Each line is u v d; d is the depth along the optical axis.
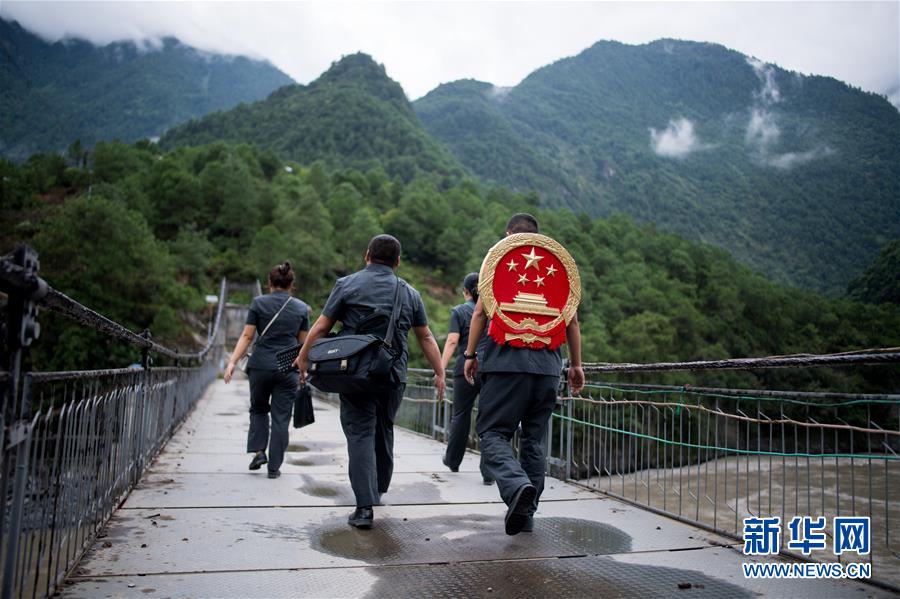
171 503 3.94
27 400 1.87
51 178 102.50
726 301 87.25
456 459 5.47
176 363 8.19
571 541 3.30
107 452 3.39
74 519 2.65
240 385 26.84
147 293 45.00
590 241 105.31
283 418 5.00
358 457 3.52
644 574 2.78
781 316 85.38
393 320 3.44
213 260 92.50
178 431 8.22
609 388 4.73
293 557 2.91
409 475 5.28
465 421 5.43
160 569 2.68
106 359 34.56
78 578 2.53
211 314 64.75
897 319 69.69
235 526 3.43
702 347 77.31
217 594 2.40
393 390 3.77
